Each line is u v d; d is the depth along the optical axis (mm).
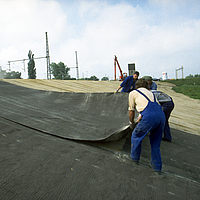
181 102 13242
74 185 1896
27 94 5613
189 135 5043
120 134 3121
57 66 63406
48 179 1937
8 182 1797
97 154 2701
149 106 2400
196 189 2145
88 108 4352
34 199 1628
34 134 3109
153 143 2502
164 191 2014
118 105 4195
